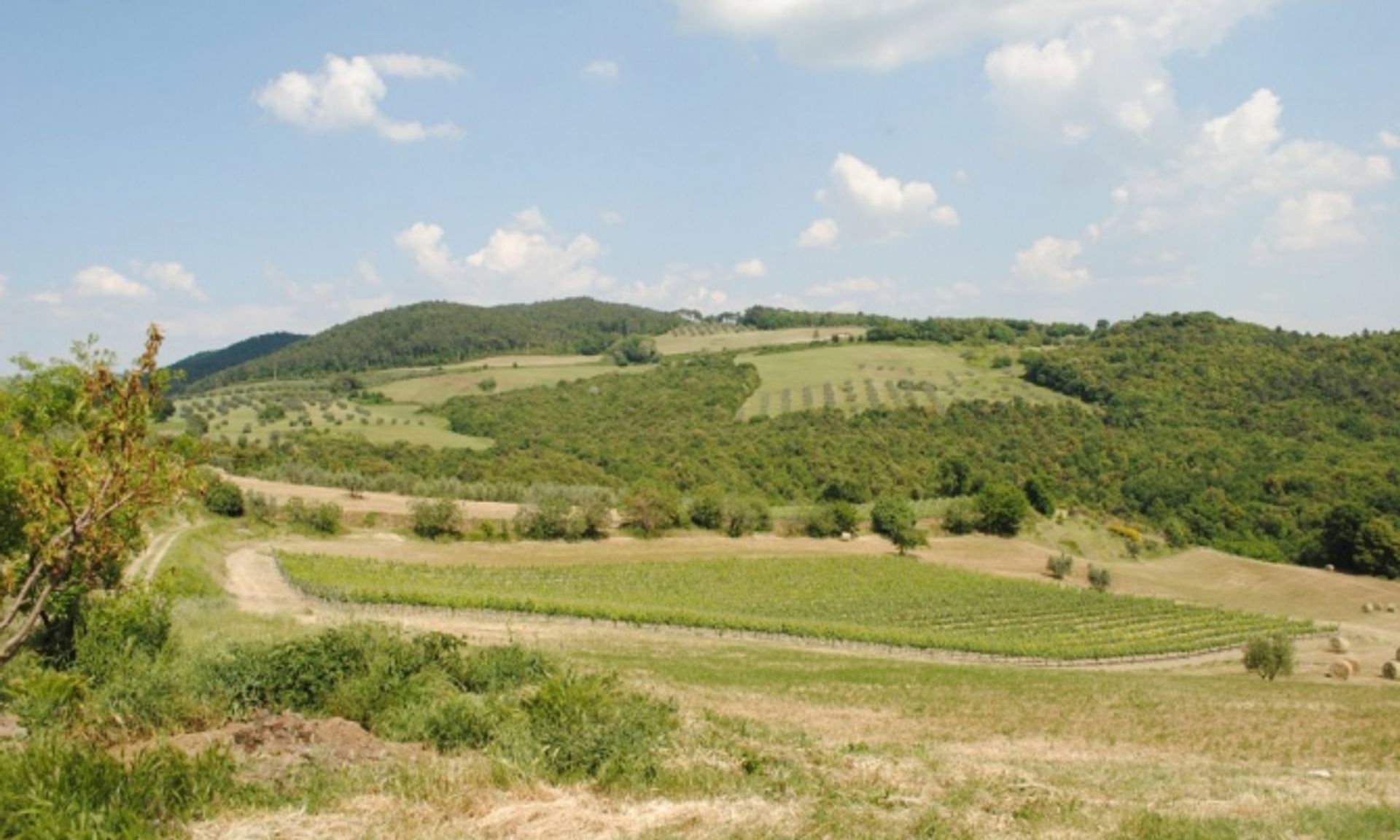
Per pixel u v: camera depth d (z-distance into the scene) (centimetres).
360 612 4906
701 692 2855
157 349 850
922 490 11025
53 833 754
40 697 1220
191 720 1273
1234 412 11488
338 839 823
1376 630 6906
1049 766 1678
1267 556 9144
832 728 2273
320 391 14750
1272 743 2366
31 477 866
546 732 1224
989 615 6831
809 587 7256
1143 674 4375
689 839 885
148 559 4612
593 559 7488
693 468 10975
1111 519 10344
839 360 16138
